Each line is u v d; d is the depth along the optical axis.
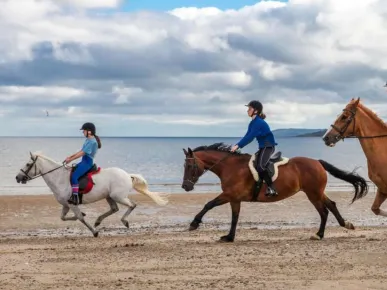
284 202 23.17
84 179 14.40
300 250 11.37
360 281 8.61
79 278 9.01
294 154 101.12
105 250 11.77
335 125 11.18
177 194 26.12
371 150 11.04
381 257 10.38
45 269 9.70
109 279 8.93
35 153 14.33
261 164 12.23
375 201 11.41
